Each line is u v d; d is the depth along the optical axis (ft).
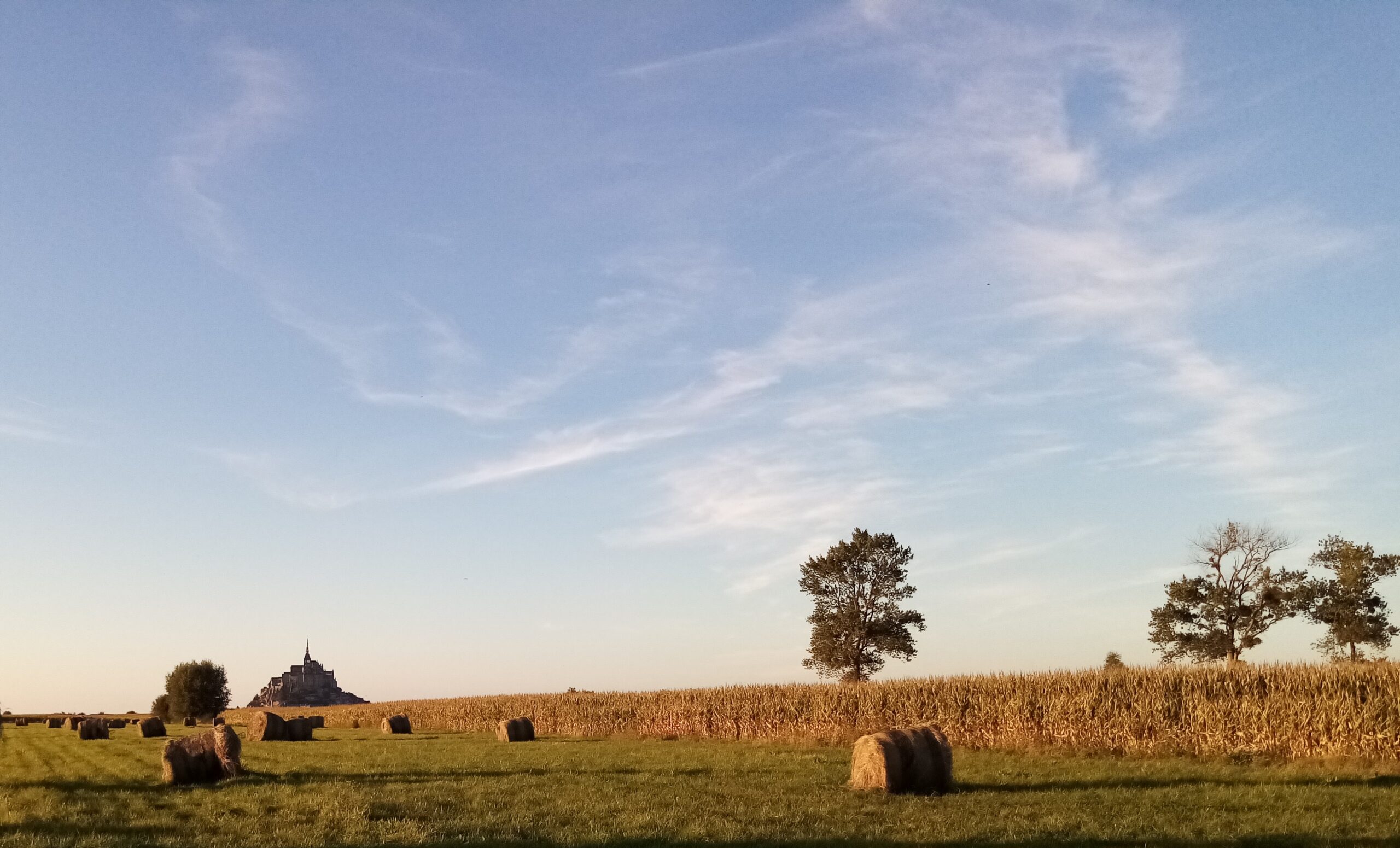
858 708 161.38
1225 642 182.91
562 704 226.79
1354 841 56.65
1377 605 179.32
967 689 143.95
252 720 189.06
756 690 184.03
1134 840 57.77
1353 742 101.60
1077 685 130.11
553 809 73.26
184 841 61.87
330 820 69.36
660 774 102.22
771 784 89.76
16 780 102.27
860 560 255.91
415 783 93.86
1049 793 80.53
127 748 161.89
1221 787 83.15
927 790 83.15
